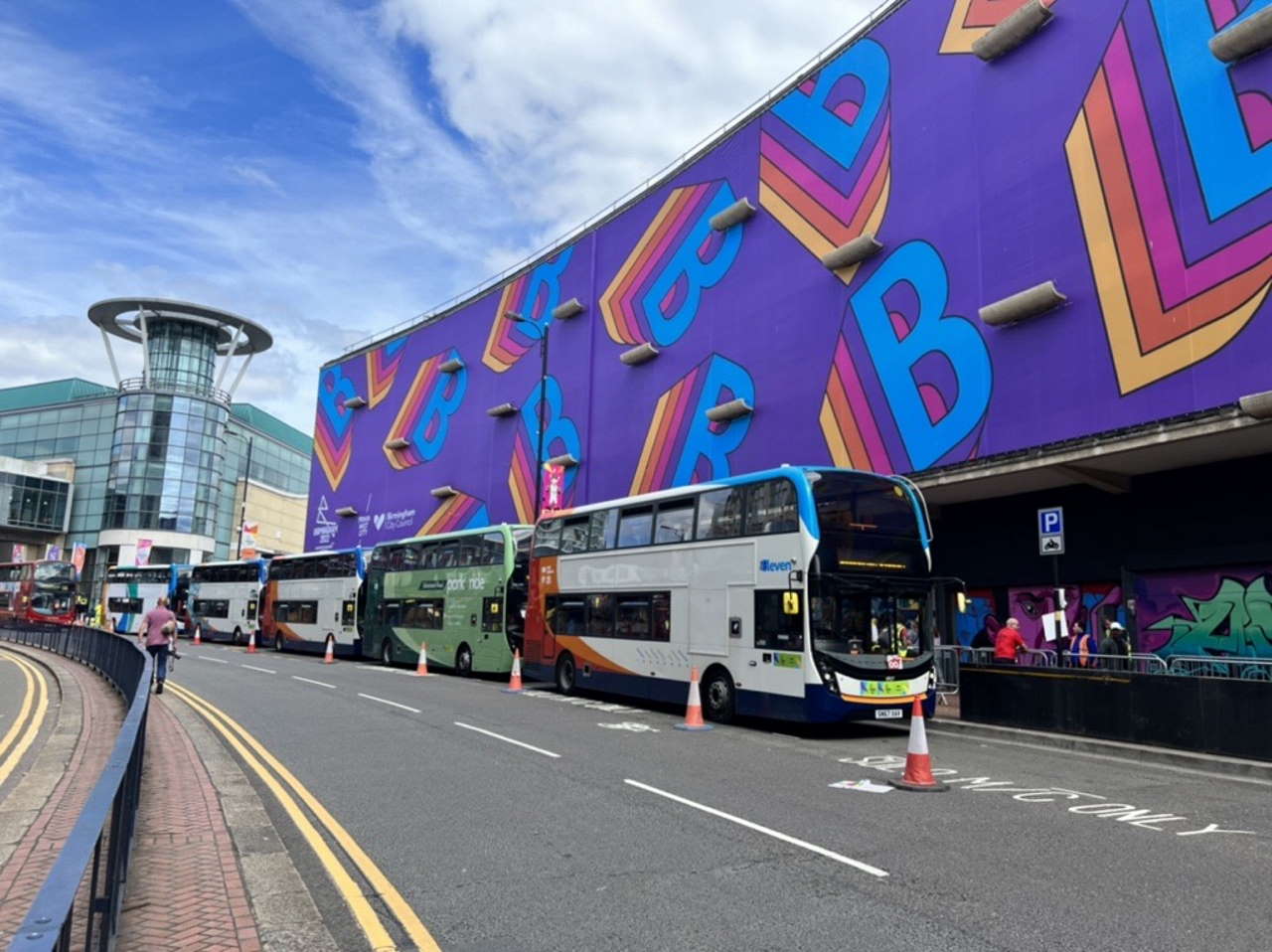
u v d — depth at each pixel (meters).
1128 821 8.13
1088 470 16.95
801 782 9.88
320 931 5.22
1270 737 10.98
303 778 9.91
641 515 18.16
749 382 25.14
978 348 18.81
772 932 5.18
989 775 10.55
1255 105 14.71
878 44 22.59
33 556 79.81
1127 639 16.33
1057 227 17.58
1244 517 15.69
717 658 15.52
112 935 4.41
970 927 5.25
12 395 91.12
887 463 20.66
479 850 7.00
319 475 50.53
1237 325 14.45
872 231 21.86
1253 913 5.52
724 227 26.91
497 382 37.66
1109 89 17.02
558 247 35.12
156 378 79.56
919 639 14.44
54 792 9.03
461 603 26.14
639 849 7.01
